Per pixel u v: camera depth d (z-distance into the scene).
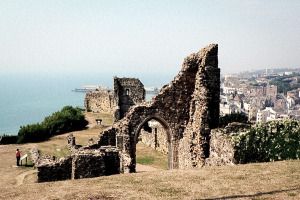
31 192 15.17
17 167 29.77
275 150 19.75
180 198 13.30
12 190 15.76
